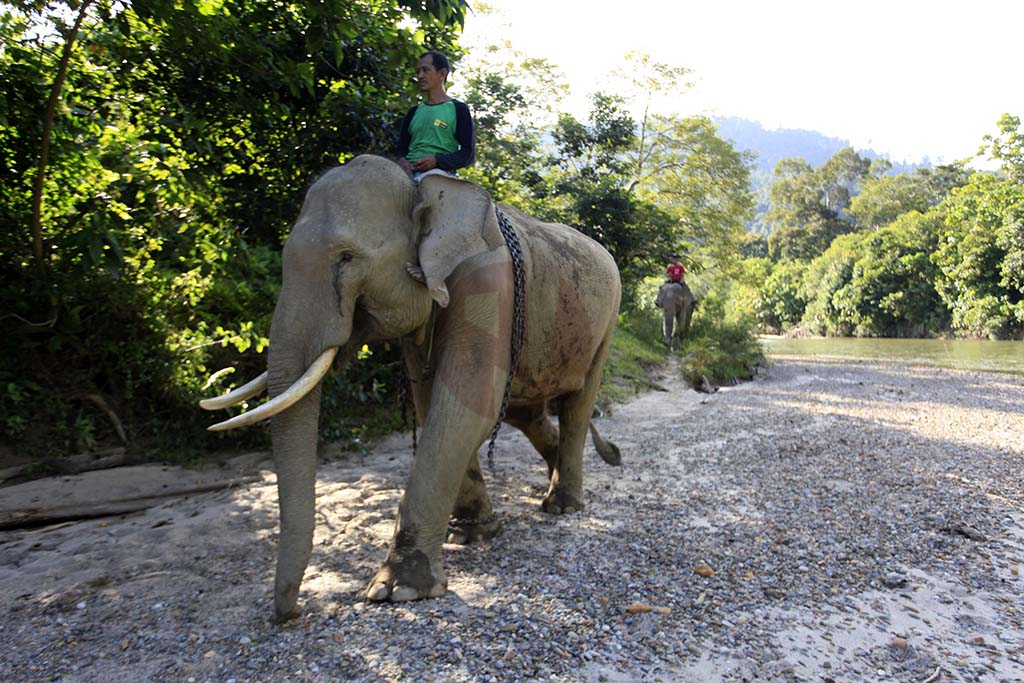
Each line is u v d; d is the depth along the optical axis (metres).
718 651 3.29
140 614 3.57
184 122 6.70
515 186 17.61
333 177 3.76
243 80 7.10
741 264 30.81
